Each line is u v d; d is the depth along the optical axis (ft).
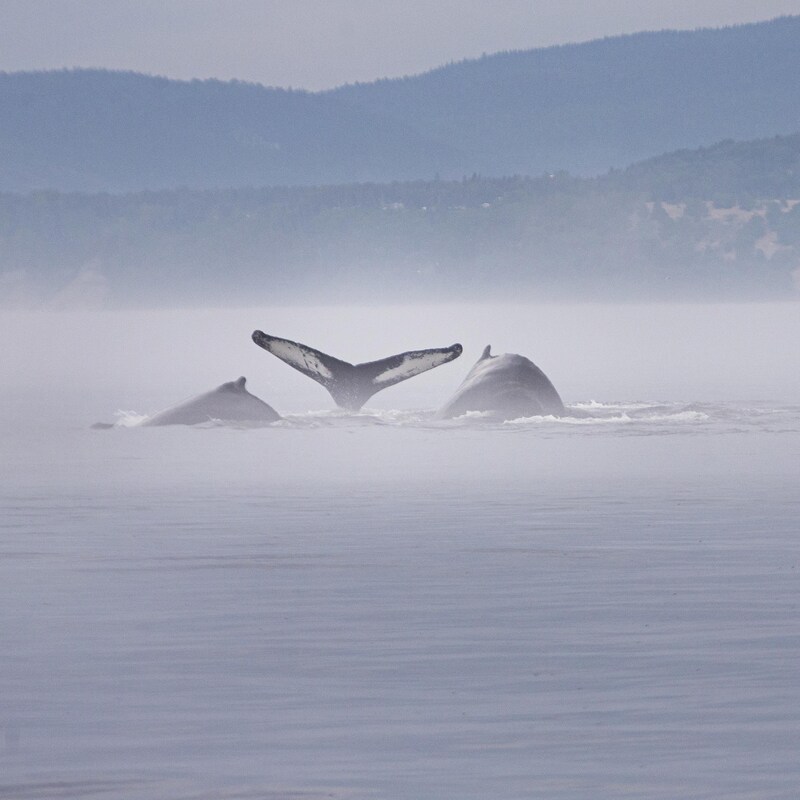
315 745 108.68
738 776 100.78
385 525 212.23
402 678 126.41
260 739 110.11
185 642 139.85
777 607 152.66
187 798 98.17
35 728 112.88
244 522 215.92
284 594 162.30
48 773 102.99
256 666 130.62
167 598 160.45
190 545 195.93
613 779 100.78
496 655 133.90
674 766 103.04
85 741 109.81
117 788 99.96
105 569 178.40
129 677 127.24
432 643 138.62
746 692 120.16
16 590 165.37
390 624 146.92
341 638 140.97
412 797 98.07
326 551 190.39
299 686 124.06
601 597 159.22
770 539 196.54
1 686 124.47
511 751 106.93
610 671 127.65
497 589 164.04
